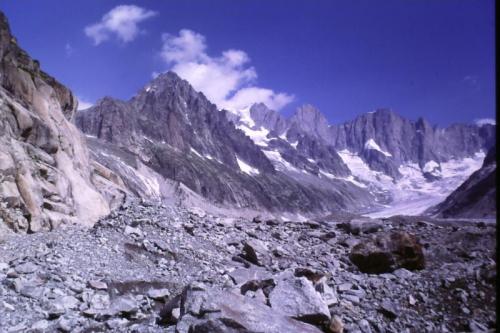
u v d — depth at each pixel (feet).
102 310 41.11
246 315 35.45
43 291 42.65
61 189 89.45
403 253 57.67
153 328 37.40
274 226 91.76
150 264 58.03
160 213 76.74
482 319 40.98
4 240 60.64
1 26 101.76
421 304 45.85
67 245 58.49
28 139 88.43
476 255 62.85
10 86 95.55
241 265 63.10
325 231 87.35
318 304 39.50
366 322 40.91
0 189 67.36
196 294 37.58
